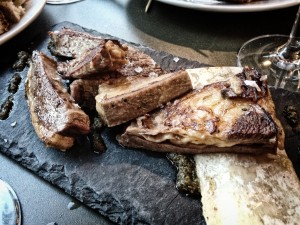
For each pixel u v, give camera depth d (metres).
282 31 0.34
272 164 0.19
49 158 0.21
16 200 0.20
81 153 0.21
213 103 0.20
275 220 0.17
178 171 0.21
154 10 0.36
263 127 0.19
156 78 0.22
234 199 0.18
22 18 0.30
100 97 0.22
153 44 0.32
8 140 0.22
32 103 0.23
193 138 0.20
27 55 0.28
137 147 0.22
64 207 0.19
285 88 0.28
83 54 0.24
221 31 0.33
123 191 0.20
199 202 0.19
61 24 0.32
